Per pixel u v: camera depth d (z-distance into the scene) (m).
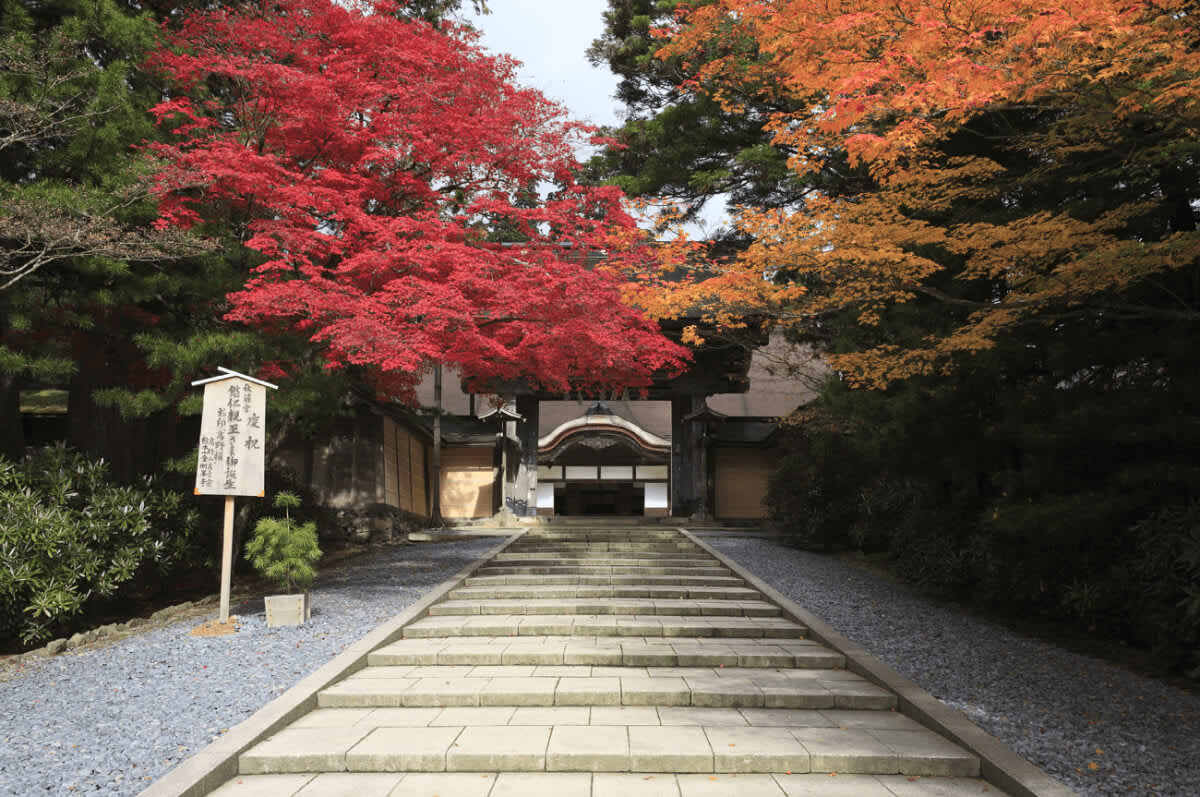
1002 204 10.14
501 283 9.62
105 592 9.64
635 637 8.92
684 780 5.06
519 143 10.63
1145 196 8.49
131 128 9.68
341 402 12.41
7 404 12.09
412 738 5.58
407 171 11.50
